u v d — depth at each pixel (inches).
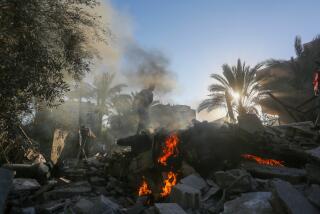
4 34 179.0
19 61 191.9
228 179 233.0
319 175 174.1
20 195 281.1
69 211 224.1
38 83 211.3
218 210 205.2
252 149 280.4
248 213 170.2
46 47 203.0
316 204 149.1
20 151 371.2
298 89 792.9
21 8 181.9
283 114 770.2
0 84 183.8
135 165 333.7
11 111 213.3
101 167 430.0
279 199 152.1
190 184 245.8
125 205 287.7
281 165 269.4
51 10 207.5
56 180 358.9
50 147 515.8
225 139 285.6
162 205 195.5
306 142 283.1
